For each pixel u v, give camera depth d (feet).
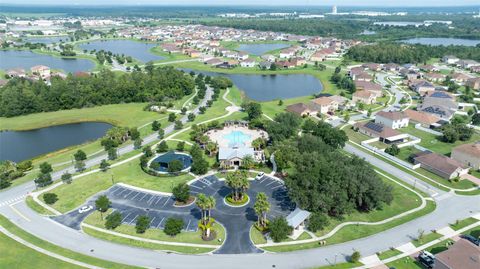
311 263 289.12
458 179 434.71
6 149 542.57
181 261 290.76
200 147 522.47
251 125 592.19
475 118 632.79
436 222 348.59
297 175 364.79
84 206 368.27
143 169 450.71
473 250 269.44
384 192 359.46
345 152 514.68
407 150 524.11
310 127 559.79
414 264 288.51
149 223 336.08
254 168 451.94
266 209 322.14
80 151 475.72
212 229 330.95
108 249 304.50
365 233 330.75
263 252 302.04
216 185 414.21
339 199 347.77
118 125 637.71
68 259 290.56
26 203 376.89
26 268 279.69
